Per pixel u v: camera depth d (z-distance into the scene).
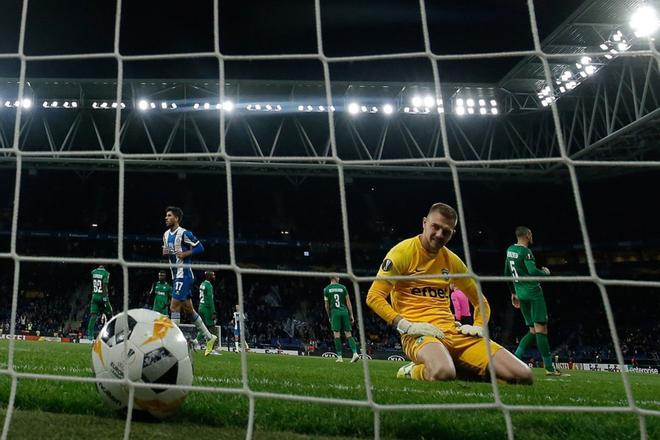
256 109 22.28
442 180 27.23
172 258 9.09
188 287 9.02
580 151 20.56
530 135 23.44
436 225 5.00
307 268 30.98
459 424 2.68
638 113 16.91
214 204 31.62
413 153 25.14
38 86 21.19
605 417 2.98
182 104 22.06
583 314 27.47
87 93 21.70
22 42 3.12
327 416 2.74
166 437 2.27
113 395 2.54
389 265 5.10
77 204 30.56
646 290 27.56
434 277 2.38
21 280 28.27
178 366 2.57
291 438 2.41
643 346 24.67
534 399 4.02
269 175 27.23
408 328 4.93
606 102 18.62
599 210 29.05
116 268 29.53
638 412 2.08
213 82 21.09
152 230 30.48
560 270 29.81
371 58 2.98
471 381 5.12
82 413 2.68
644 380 9.63
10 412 2.23
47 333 23.19
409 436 2.59
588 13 15.91
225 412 2.71
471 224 31.02
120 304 28.17
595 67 18.25
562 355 26.36
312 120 23.58
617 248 28.47
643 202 27.94
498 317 28.48
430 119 22.97
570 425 2.76
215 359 9.53
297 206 31.88
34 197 30.38
